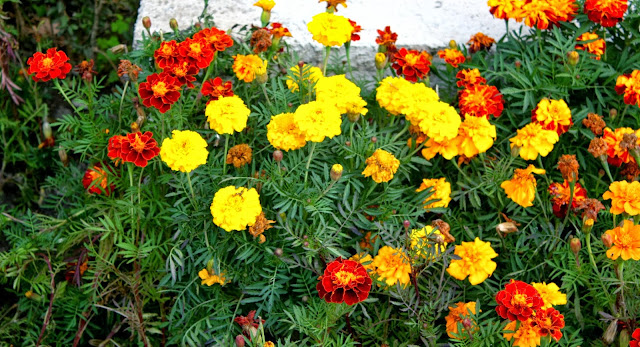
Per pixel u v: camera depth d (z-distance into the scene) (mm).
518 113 1169
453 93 1285
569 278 1022
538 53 1246
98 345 1115
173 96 1039
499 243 1113
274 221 1018
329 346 989
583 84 1162
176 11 1370
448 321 1022
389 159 1024
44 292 1152
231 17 1363
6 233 1202
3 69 1372
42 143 1405
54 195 1354
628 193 979
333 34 1084
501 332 997
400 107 1080
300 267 1066
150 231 1115
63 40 1582
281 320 994
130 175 1075
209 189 1087
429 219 1138
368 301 1013
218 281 1057
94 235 1165
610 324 974
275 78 1185
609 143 1064
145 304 1137
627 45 1226
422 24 1357
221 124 1021
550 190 1071
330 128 1001
